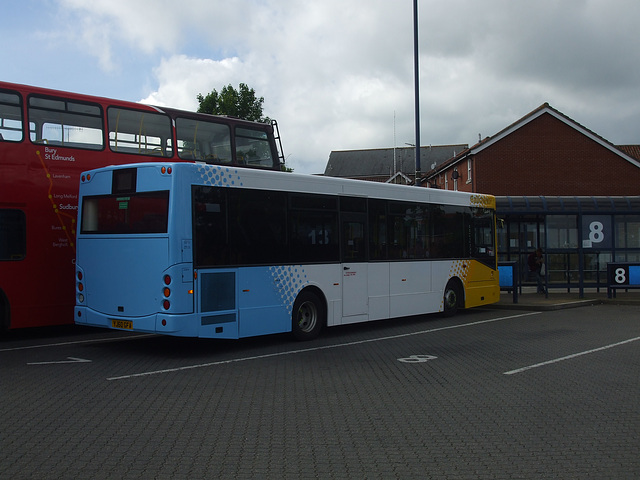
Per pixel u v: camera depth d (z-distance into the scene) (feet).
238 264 35.01
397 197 46.39
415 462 16.98
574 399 24.38
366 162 286.25
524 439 19.13
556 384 27.09
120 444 18.49
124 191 34.53
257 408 22.84
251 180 36.04
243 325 35.17
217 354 34.96
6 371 29.71
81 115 41.81
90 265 35.81
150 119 45.11
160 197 32.96
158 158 45.21
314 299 40.01
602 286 72.28
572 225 75.00
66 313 40.86
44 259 39.91
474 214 54.90
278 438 19.19
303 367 31.01
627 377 28.58
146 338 41.73
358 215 43.06
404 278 46.75
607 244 74.13
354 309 42.47
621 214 73.36
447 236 51.60
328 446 18.39
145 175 33.65
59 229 40.55
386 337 41.78
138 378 28.17
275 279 37.06
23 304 39.01
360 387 26.45
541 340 40.19
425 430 20.11
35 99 39.99
